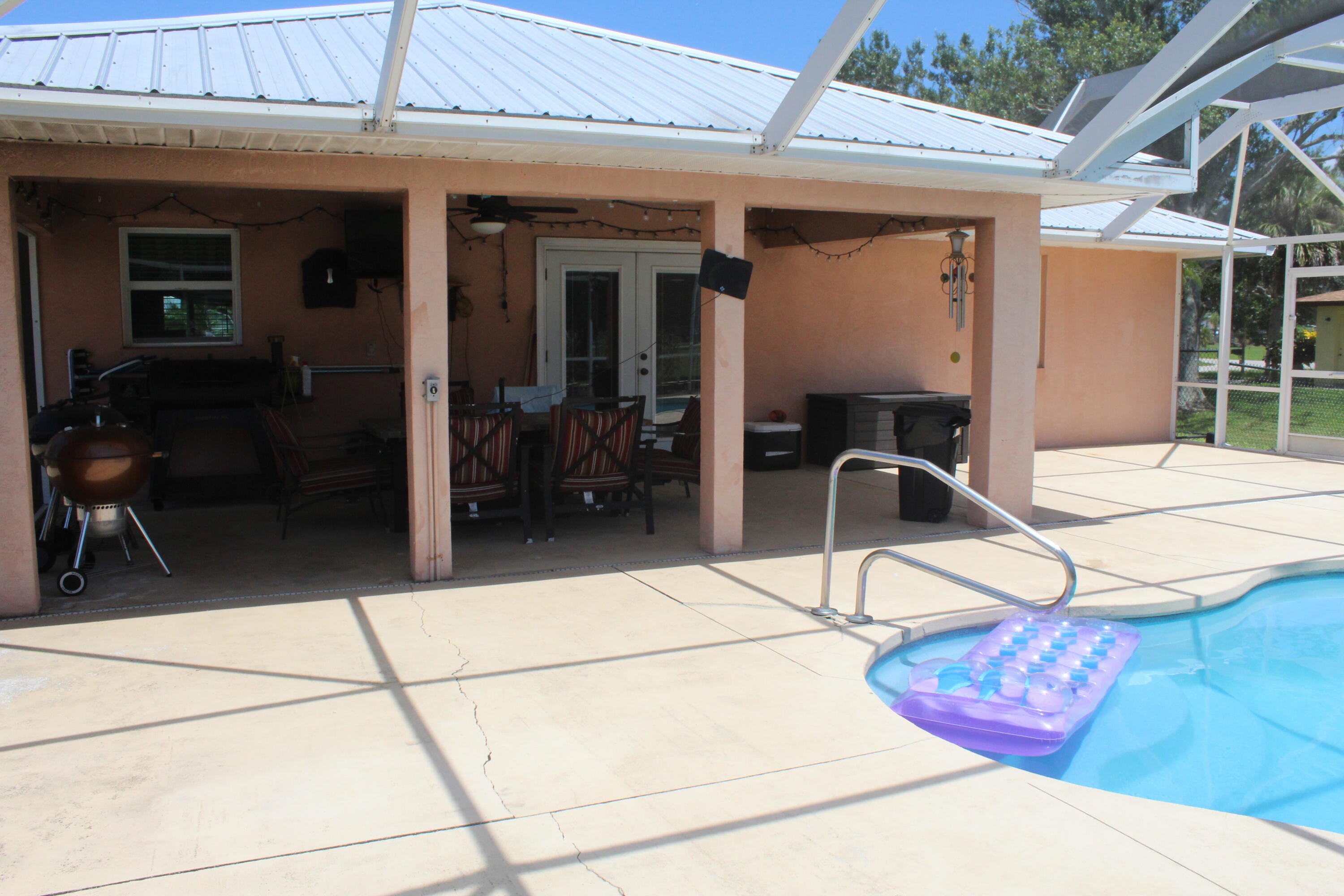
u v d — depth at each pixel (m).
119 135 4.46
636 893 2.47
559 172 5.54
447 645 4.48
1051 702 3.97
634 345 9.88
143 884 2.50
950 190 6.62
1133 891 2.49
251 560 6.15
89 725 3.54
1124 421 12.36
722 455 6.29
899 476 7.49
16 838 2.73
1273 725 4.08
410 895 2.46
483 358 9.30
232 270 8.46
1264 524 7.41
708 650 4.43
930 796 3.03
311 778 3.13
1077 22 21.61
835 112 6.64
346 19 6.91
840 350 10.73
